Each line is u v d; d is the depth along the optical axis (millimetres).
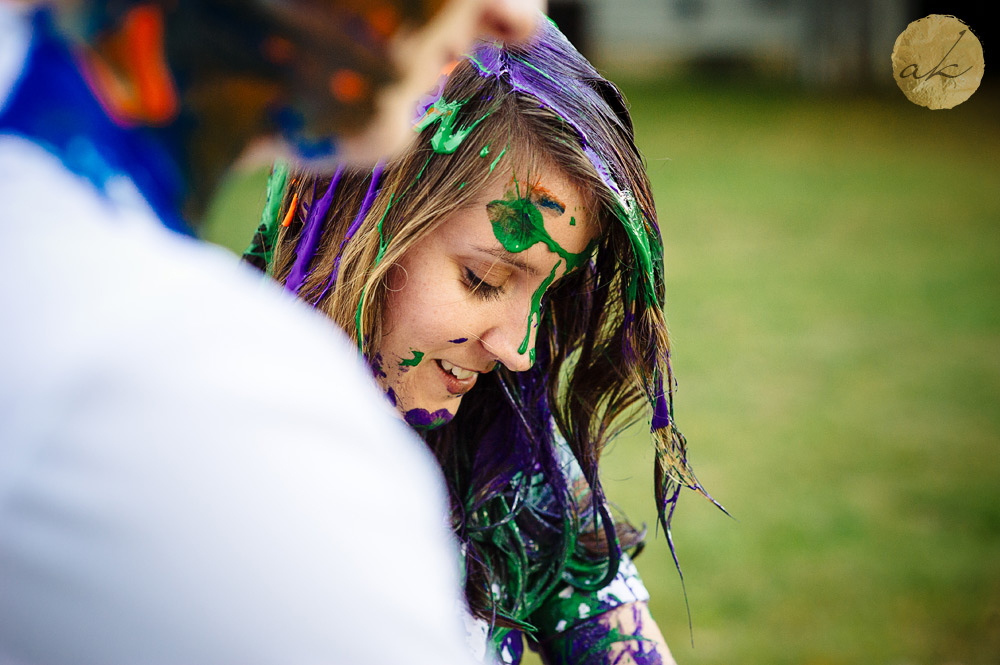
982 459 3850
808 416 4258
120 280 434
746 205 8523
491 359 981
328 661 426
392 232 907
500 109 891
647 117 13609
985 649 2760
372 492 448
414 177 892
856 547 3256
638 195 979
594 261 1094
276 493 421
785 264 6707
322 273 954
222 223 5105
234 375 428
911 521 3412
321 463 435
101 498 406
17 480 406
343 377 471
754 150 11078
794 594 3010
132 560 407
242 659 417
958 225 7668
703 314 5672
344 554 430
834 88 16391
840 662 2693
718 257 6910
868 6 16703
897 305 5793
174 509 410
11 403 410
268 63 454
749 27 17875
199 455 414
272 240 1079
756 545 3275
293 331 466
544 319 1132
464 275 932
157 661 412
